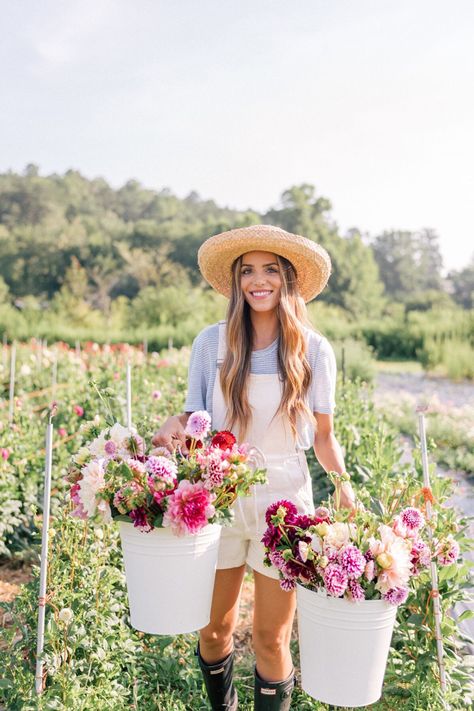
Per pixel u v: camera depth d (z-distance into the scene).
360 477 5.22
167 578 2.36
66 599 3.02
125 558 2.45
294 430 2.68
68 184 55.88
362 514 2.40
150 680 3.19
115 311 36.69
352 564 2.17
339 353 17.25
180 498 2.27
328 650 2.27
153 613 2.39
